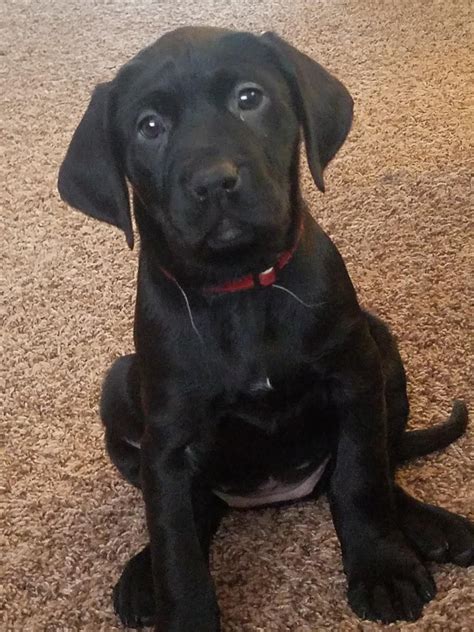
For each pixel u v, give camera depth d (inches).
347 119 18.7
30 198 34.2
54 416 25.0
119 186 18.1
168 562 18.3
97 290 29.2
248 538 20.7
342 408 19.1
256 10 45.7
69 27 47.9
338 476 19.3
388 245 28.4
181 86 16.8
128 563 20.1
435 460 21.5
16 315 28.7
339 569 19.6
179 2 48.7
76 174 18.4
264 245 17.1
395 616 18.2
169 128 17.1
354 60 39.2
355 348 18.7
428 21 41.4
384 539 19.0
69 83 42.1
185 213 16.4
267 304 17.9
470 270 26.9
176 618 18.1
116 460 21.9
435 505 20.2
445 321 25.2
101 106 17.9
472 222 28.7
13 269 30.7
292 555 20.1
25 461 23.7
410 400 23.2
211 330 18.0
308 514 21.0
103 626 19.4
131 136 17.5
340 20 42.9
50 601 20.1
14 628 19.6
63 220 32.8
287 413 18.9
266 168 16.7
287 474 20.2
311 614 18.7
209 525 20.5
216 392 18.3
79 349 27.1
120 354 26.6
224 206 16.1
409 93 36.1
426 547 19.3
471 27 40.4
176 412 18.4
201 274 17.7
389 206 30.1
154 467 18.7
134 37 45.7
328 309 18.2
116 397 21.4
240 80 16.9
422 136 33.4
